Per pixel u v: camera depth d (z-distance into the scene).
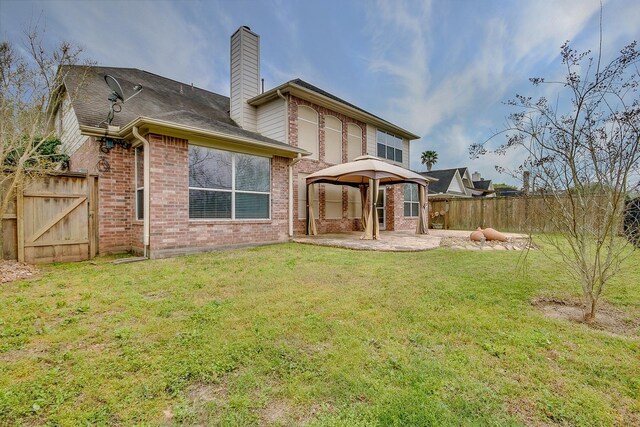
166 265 5.98
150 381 2.22
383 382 2.21
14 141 6.22
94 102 8.44
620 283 4.82
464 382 2.21
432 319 3.33
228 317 3.37
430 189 23.59
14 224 6.07
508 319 3.35
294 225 11.50
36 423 1.83
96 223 7.13
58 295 4.09
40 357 2.54
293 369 2.38
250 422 1.85
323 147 12.48
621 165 3.25
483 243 8.90
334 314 3.47
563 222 3.77
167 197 6.96
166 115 7.70
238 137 7.83
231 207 8.24
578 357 2.55
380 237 11.33
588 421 1.86
